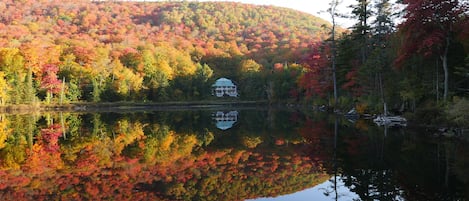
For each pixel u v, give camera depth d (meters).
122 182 14.13
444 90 28.95
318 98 58.97
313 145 22.05
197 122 41.50
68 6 138.75
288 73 87.19
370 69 34.62
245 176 15.10
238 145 22.98
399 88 33.66
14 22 108.94
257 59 121.38
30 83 63.72
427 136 23.62
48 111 60.88
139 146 22.97
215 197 12.43
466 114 22.92
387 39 38.66
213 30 155.25
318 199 12.14
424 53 28.70
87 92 77.75
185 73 97.88
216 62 120.25
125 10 161.00
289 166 16.69
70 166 16.89
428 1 27.08
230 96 101.19
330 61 48.34
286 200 12.12
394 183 13.45
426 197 11.74
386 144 21.16
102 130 32.25
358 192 12.62
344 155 18.66
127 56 90.88
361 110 38.03
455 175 14.24
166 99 87.94
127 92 82.50
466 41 27.02
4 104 60.44
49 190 13.00
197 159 18.58
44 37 96.81
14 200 11.88
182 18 163.12
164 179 14.62
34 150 21.34
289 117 45.88
